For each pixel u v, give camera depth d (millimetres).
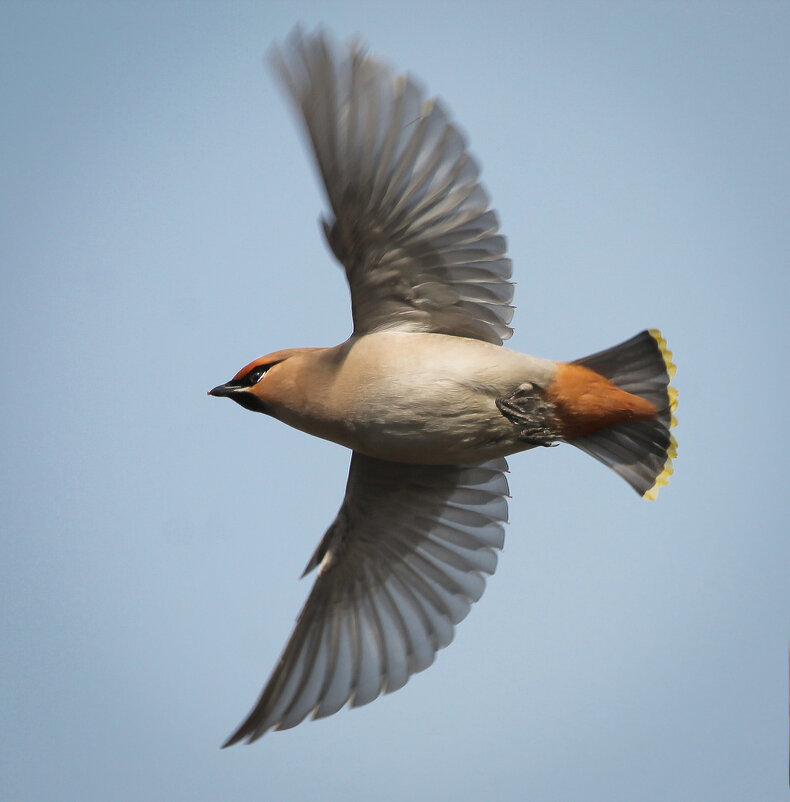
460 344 12070
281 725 13305
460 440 12203
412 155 11031
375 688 13742
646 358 12219
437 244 11641
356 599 14086
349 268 11820
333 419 12383
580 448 12367
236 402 12859
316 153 10703
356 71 10617
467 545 14086
